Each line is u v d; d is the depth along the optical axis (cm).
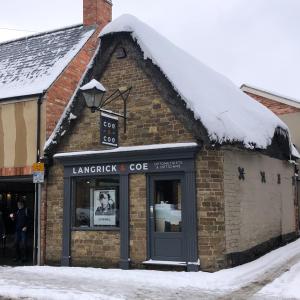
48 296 855
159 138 1151
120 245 1166
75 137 1269
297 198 1962
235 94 1619
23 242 1378
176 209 1130
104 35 1234
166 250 1123
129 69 1215
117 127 1188
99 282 991
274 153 1553
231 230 1125
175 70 1189
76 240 1231
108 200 1215
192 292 879
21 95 1339
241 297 832
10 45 1717
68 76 1416
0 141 1379
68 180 1257
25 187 1819
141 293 874
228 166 1143
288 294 849
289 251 1420
